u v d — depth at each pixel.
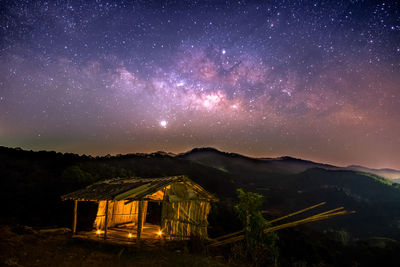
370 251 29.14
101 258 10.12
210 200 13.66
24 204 20.20
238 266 10.12
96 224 14.00
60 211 20.52
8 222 15.89
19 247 10.81
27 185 23.17
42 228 16.17
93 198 12.61
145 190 11.79
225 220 22.94
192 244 12.01
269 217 30.44
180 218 12.59
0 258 8.94
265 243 11.95
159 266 9.02
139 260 9.73
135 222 16.20
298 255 21.14
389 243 36.50
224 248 13.63
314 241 25.62
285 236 24.12
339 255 25.06
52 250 10.99
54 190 23.27
